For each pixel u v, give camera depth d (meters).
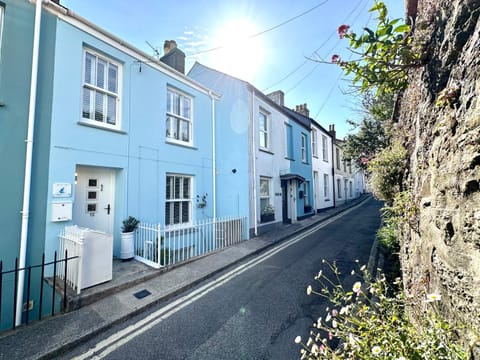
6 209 4.16
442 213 1.76
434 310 1.81
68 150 5.00
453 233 1.58
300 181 12.78
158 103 7.09
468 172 1.38
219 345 2.93
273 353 2.76
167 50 9.34
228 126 9.60
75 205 5.39
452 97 1.64
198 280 4.91
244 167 9.03
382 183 4.33
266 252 7.18
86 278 4.10
